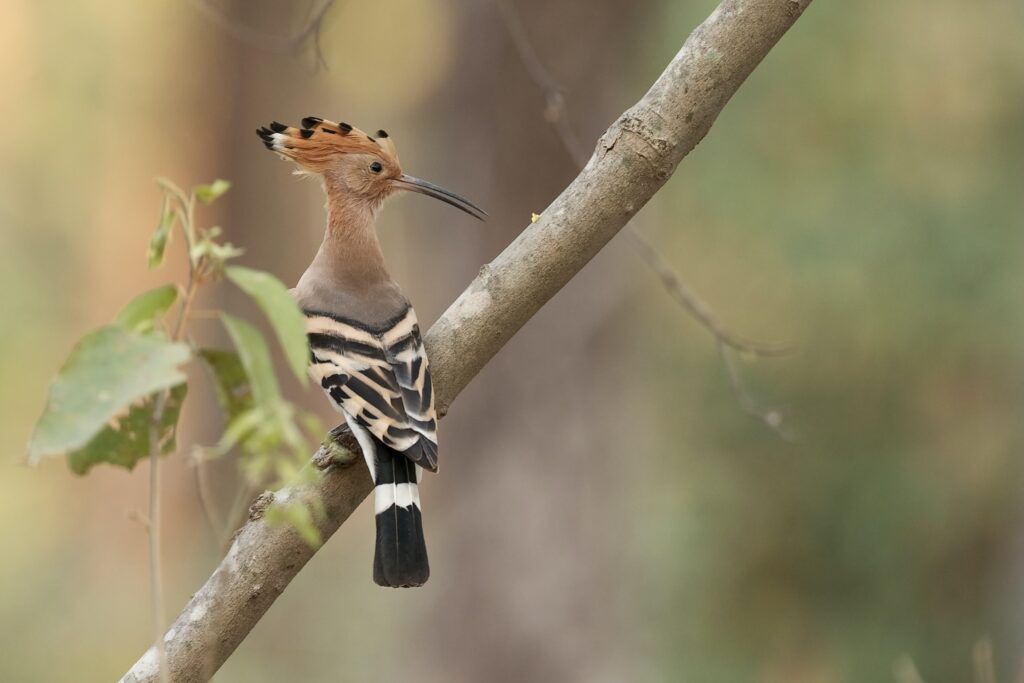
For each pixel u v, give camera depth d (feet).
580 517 39.60
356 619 51.08
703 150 44.80
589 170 16.10
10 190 67.21
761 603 47.62
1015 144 45.42
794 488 47.67
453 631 39.86
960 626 47.52
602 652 39.60
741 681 44.78
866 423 47.75
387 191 21.04
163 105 65.05
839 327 46.57
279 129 21.06
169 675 14.57
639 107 15.98
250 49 57.26
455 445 40.24
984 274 44.47
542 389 39.91
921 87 45.44
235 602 14.80
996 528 47.83
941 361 46.32
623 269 40.50
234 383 12.92
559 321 40.04
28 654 52.95
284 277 59.26
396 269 60.64
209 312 11.25
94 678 52.13
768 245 45.11
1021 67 45.29
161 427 13.09
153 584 11.34
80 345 10.18
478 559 39.70
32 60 66.95
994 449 47.42
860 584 47.85
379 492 16.21
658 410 45.29
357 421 16.84
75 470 13.23
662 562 44.52
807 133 44.93
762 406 47.14
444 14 41.86
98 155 67.87
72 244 67.92
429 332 16.93
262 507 15.08
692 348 47.52
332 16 33.53
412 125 65.10
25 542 59.11
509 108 39.11
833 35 44.39
